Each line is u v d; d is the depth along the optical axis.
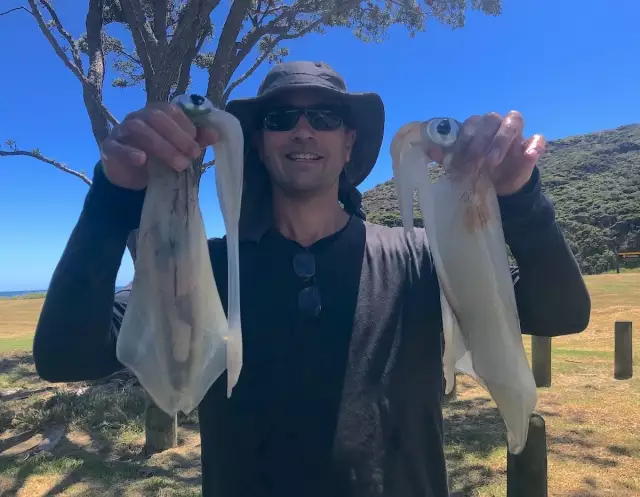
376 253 1.63
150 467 4.50
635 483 3.93
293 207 1.71
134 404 6.11
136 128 1.25
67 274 1.31
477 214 1.38
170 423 4.94
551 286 1.48
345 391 1.44
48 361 1.34
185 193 1.32
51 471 4.43
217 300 1.38
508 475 3.27
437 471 1.52
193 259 1.32
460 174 1.39
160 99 5.48
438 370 1.58
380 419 1.45
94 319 1.34
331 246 1.63
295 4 6.89
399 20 8.60
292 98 1.69
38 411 5.82
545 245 1.43
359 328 1.50
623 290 16.83
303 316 1.50
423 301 1.57
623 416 5.35
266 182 1.76
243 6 5.45
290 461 1.41
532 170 1.37
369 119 1.89
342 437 1.41
